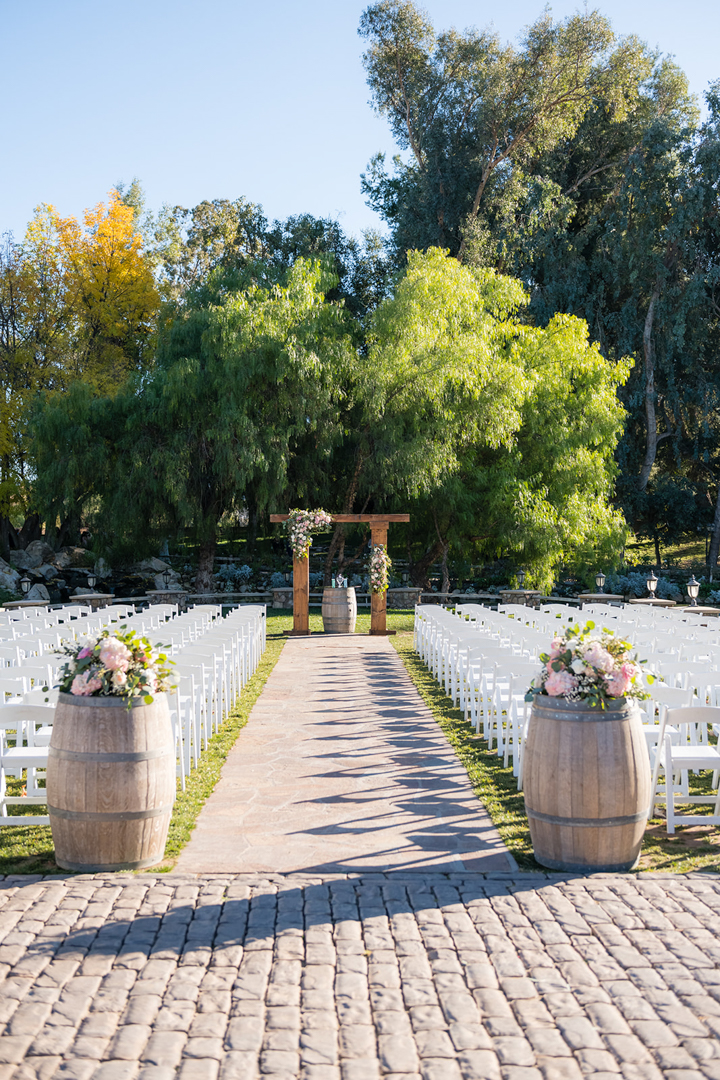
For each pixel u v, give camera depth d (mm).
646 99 33969
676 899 4707
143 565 30891
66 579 29031
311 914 4477
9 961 3938
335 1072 3086
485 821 6117
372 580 18641
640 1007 3535
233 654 10734
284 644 16969
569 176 35625
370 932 4254
